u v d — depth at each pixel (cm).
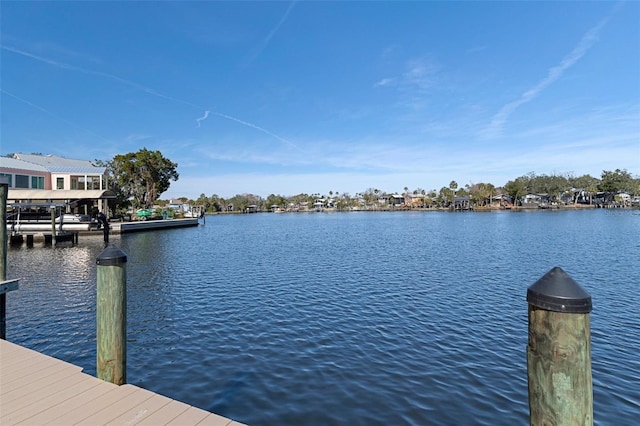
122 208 4322
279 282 1229
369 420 440
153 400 312
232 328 770
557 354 176
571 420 175
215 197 10856
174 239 2814
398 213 9344
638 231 3142
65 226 2673
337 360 610
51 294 1061
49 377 352
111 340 345
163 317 848
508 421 438
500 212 8050
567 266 1506
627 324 786
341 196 12512
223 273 1399
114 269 346
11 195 2672
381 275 1339
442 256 1820
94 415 286
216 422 282
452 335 726
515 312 876
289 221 6144
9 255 1895
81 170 3547
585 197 9519
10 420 276
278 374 561
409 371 569
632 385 522
